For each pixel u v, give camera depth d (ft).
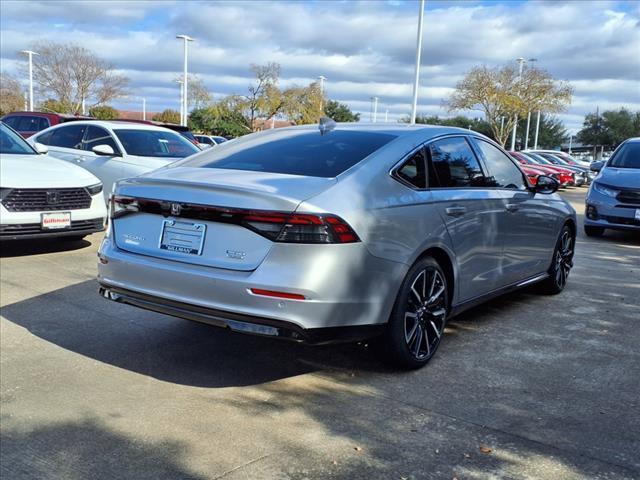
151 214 12.27
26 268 21.29
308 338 10.88
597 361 13.94
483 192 15.21
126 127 31.48
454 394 11.98
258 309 10.77
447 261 13.79
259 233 10.82
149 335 15.02
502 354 14.32
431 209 13.04
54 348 13.98
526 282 17.98
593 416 11.12
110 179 29.43
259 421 10.73
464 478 9.02
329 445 9.92
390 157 12.77
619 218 33.09
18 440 9.97
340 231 10.88
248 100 124.67
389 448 9.86
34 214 21.83
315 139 13.94
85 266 21.81
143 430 10.35
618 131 237.45
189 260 11.55
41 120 43.29
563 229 19.99
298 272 10.63
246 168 12.88
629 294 20.67
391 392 12.02
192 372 12.87
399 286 12.23
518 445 10.01
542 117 235.40
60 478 8.93
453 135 15.05
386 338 12.45
